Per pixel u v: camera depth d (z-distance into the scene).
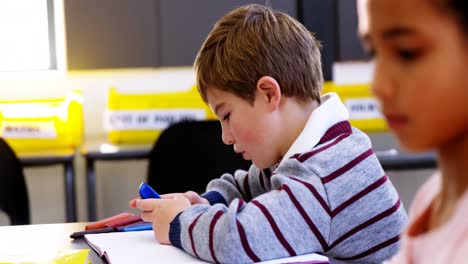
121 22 3.46
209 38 1.28
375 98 0.54
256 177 1.47
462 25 0.47
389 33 0.50
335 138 1.21
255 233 1.08
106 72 3.57
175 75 3.57
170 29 3.47
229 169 2.18
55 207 3.54
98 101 3.59
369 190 1.17
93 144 3.27
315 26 3.39
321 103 1.30
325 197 1.13
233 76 1.22
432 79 0.48
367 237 1.16
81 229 1.42
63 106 3.19
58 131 3.16
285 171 1.18
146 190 1.30
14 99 3.56
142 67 3.48
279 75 1.22
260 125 1.22
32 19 3.62
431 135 0.50
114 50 3.47
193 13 3.47
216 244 1.08
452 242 0.51
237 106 1.23
